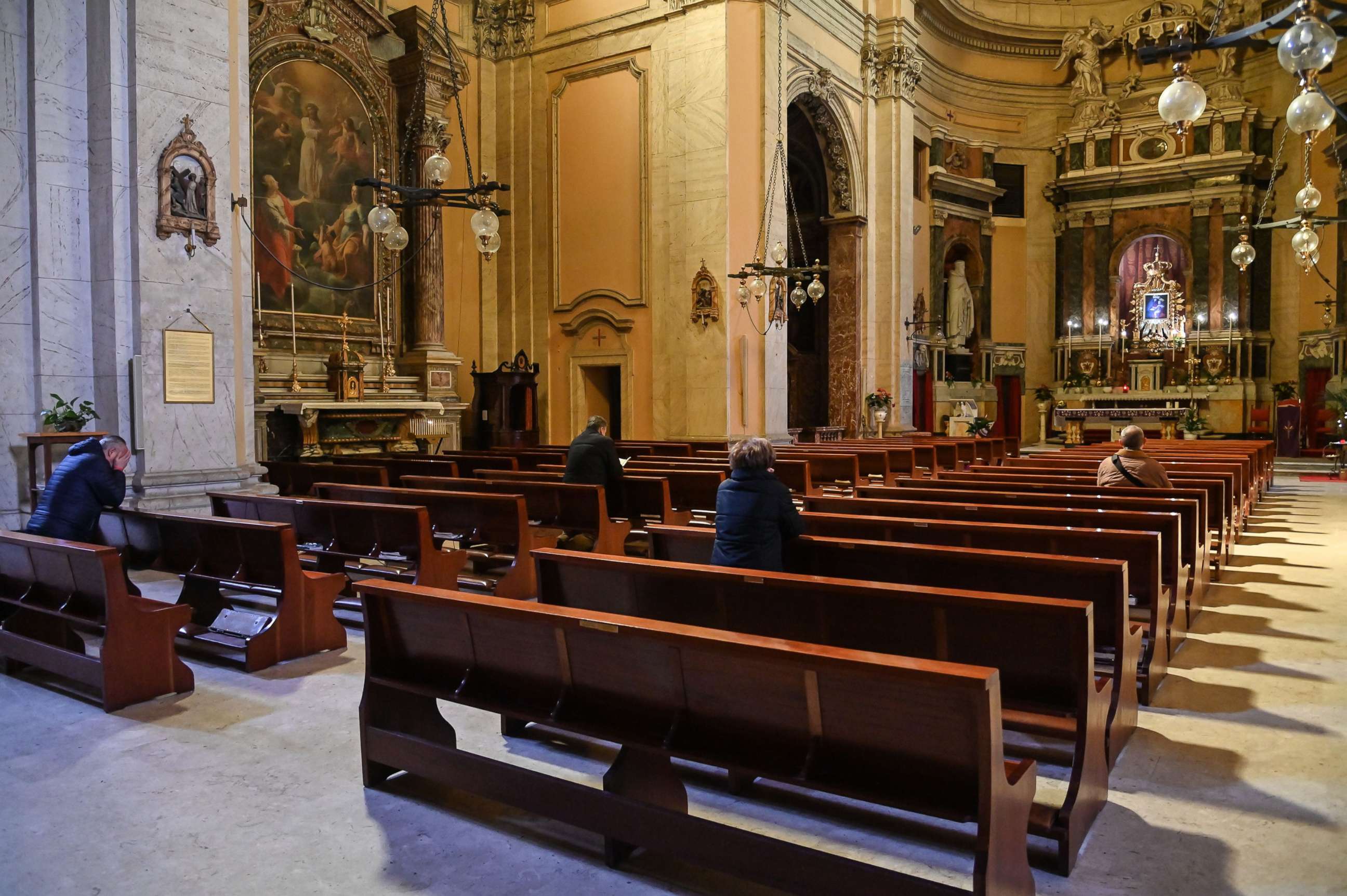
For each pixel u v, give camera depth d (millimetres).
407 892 2986
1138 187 27156
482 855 3221
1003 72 28062
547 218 18234
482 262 18734
